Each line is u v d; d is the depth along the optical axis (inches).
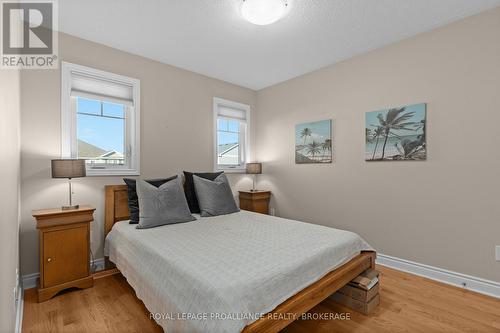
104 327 67.5
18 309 68.6
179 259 61.5
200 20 91.0
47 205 93.7
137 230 89.4
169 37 102.7
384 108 110.1
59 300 81.0
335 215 128.9
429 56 97.4
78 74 102.5
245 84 160.9
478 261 86.7
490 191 84.3
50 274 82.4
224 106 155.3
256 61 126.7
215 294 46.6
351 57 122.0
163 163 126.6
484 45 85.2
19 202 83.9
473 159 87.5
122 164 117.1
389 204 108.7
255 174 166.9
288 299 56.1
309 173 141.1
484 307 76.9
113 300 81.4
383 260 110.2
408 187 103.0
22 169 88.7
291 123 150.9
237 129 166.7
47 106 94.2
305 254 65.6
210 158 146.1
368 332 65.9
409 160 102.6
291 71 139.8
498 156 82.7
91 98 105.2
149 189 99.7
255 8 79.7
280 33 100.0
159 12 86.1
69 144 98.8
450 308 76.5
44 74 93.9
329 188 131.5
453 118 91.7
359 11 85.7
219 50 114.5
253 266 57.5
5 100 44.4
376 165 113.0
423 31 98.4
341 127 126.2
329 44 109.1
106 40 104.7
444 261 94.0
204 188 118.0
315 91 137.9
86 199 103.1
